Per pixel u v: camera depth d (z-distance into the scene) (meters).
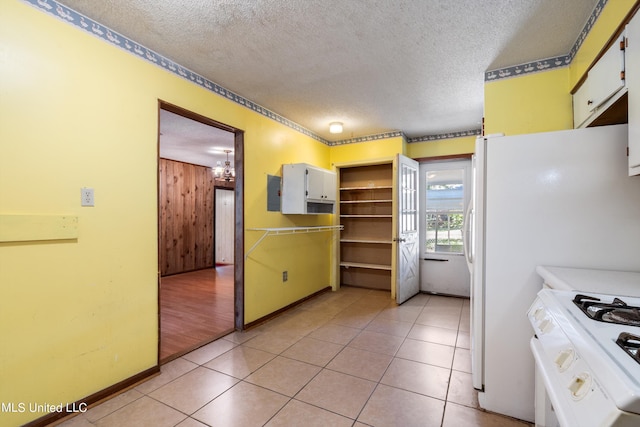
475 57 2.27
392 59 2.31
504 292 1.73
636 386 0.51
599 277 1.32
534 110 2.29
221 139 4.43
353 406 1.85
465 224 2.20
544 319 1.01
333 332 3.02
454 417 1.75
